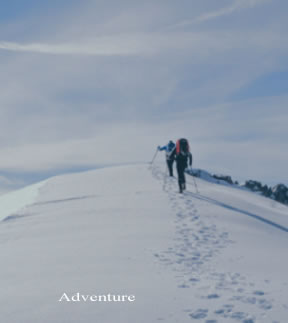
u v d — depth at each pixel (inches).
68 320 207.3
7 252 385.1
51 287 263.6
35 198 791.7
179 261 333.7
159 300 235.3
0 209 850.8
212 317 211.6
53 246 397.7
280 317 213.9
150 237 421.1
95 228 477.7
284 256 369.4
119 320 206.7
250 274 300.2
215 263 331.6
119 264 320.5
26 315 215.0
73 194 786.8
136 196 693.3
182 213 552.4
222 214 561.6
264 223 550.3
